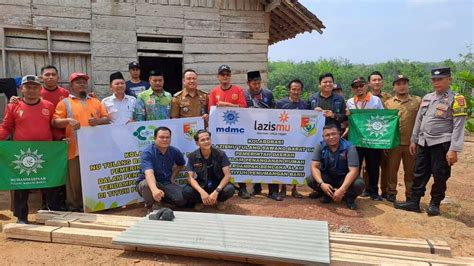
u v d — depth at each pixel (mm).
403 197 6621
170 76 12695
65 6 7312
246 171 5910
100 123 5227
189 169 5090
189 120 5676
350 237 4105
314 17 8297
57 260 3717
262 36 8680
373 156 5754
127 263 3652
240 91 6059
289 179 5859
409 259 3611
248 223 4223
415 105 5676
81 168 5039
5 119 4652
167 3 7957
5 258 3754
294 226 4148
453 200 6551
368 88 7180
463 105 4746
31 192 6352
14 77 7141
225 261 3693
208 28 8258
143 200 5512
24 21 7059
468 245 4273
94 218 4621
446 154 4957
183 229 4023
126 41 7762
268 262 3590
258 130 5848
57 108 4980
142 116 5684
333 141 5254
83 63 7609
